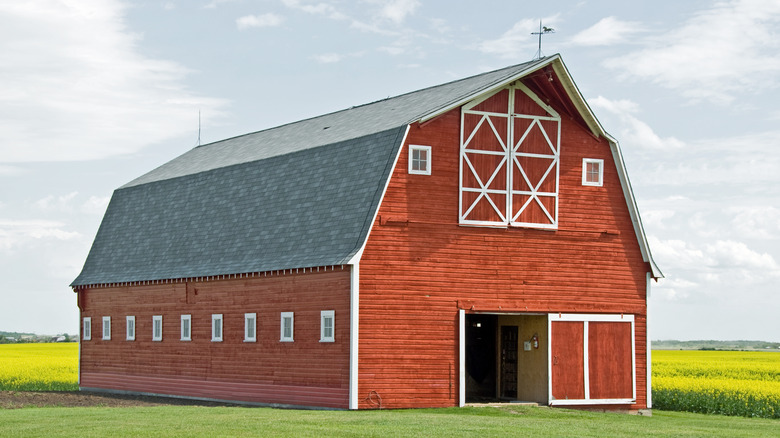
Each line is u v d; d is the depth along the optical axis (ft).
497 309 126.21
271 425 95.09
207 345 143.33
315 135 149.59
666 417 128.98
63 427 93.66
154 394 154.92
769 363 237.04
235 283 138.41
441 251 123.65
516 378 136.87
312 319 123.85
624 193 136.67
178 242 154.71
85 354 174.19
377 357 118.62
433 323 122.21
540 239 130.21
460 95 127.65
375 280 119.24
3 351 306.96
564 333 131.03
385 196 120.98
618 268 135.54
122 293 165.07
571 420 112.57
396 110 140.05
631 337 135.33
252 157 153.07
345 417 105.40
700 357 297.74
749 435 100.58
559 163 132.36
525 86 130.62
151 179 175.52
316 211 129.29
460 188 125.49
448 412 117.50
